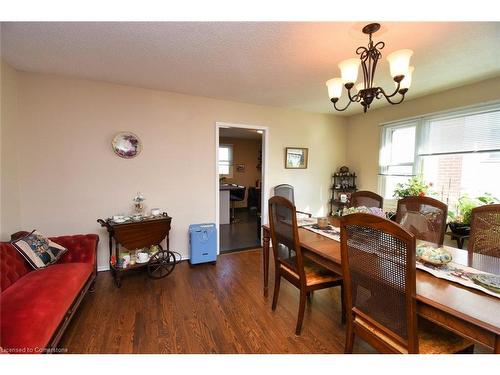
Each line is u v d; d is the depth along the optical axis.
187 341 1.74
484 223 1.67
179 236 3.36
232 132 6.67
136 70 2.49
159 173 3.18
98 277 2.80
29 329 1.29
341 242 1.31
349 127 4.61
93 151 2.83
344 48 2.01
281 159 4.09
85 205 2.83
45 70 2.49
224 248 3.89
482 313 0.92
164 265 2.96
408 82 1.66
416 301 1.04
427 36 1.82
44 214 2.65
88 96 2.77
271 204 2.08
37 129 2.58
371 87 1.70
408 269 1.00
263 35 1.81
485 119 2.75
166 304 2.24
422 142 3.38
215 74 2.58
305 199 4.36
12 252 1.89
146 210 3.12
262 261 3.38
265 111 3.87
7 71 2.30
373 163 4.16
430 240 1.97
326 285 1.88
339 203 4.38
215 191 3.54
